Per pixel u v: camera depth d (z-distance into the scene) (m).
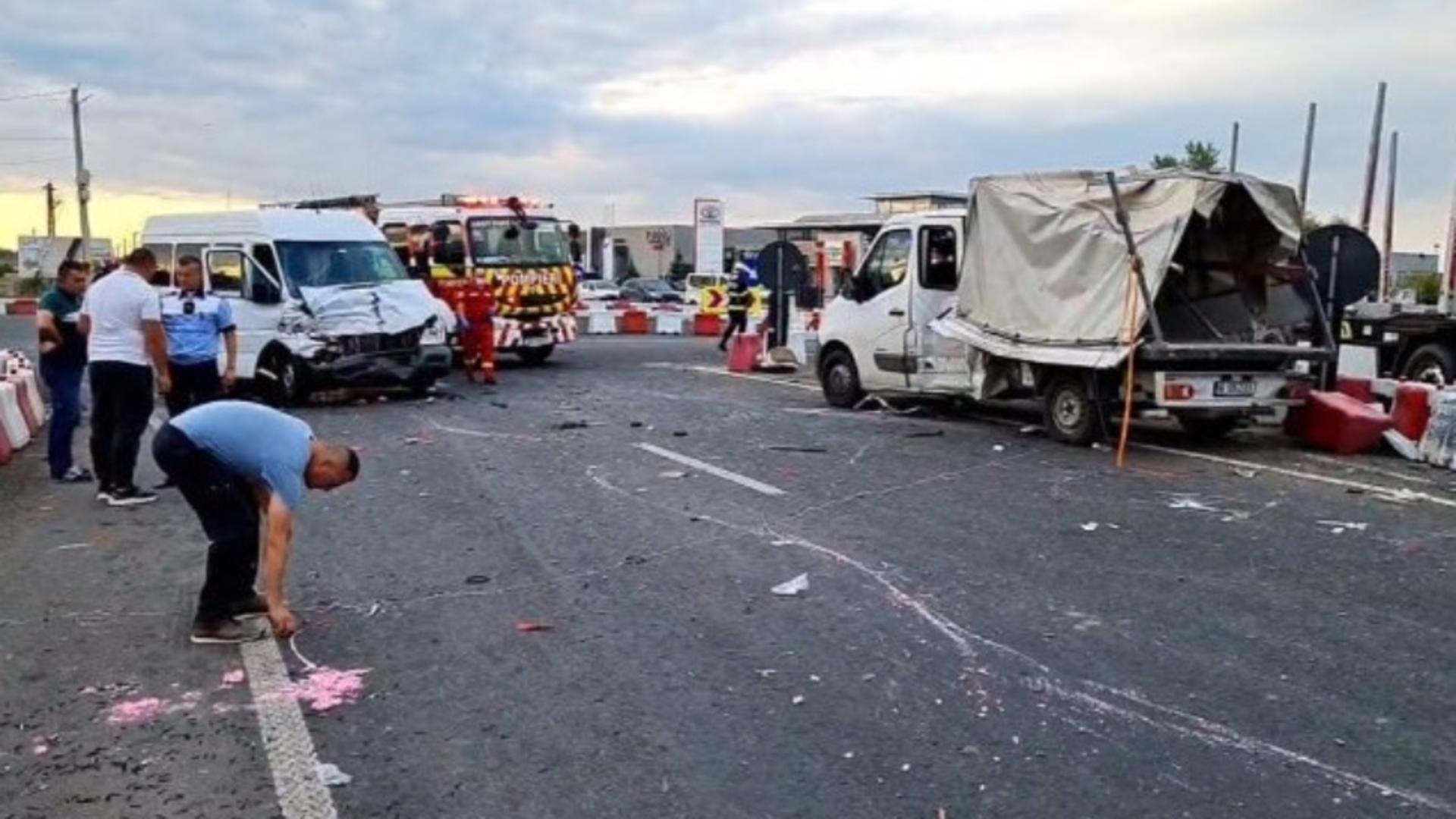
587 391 17.89
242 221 16.59
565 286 22.23
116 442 9.31
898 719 4.86
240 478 5.95
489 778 4.34
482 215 21.36
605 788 4.25
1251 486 9.84
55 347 10.32
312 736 4.72
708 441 12.48
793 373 20.89
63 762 4.48
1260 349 11.47
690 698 5.11
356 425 13.91
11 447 11.86
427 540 8.01
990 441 12.36
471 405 15.95
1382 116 19.70
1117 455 11.42
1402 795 4.17
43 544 7.98
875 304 14.78
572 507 9.06
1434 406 11.07
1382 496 9.42
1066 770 4.38
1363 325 16.48
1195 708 4.96
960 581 6.89
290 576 7.07
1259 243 12.57
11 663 5.59
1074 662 5.52
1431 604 6.44
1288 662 5.52
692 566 7.25
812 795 4.18
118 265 10.66
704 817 4.03
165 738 4.70
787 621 6.15
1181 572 7.10
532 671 5.44
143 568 7.35
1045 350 12.15
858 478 10.22
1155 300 11.75
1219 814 4.03
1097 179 11.92
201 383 10.75
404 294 16.48
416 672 5.43
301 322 15.66
